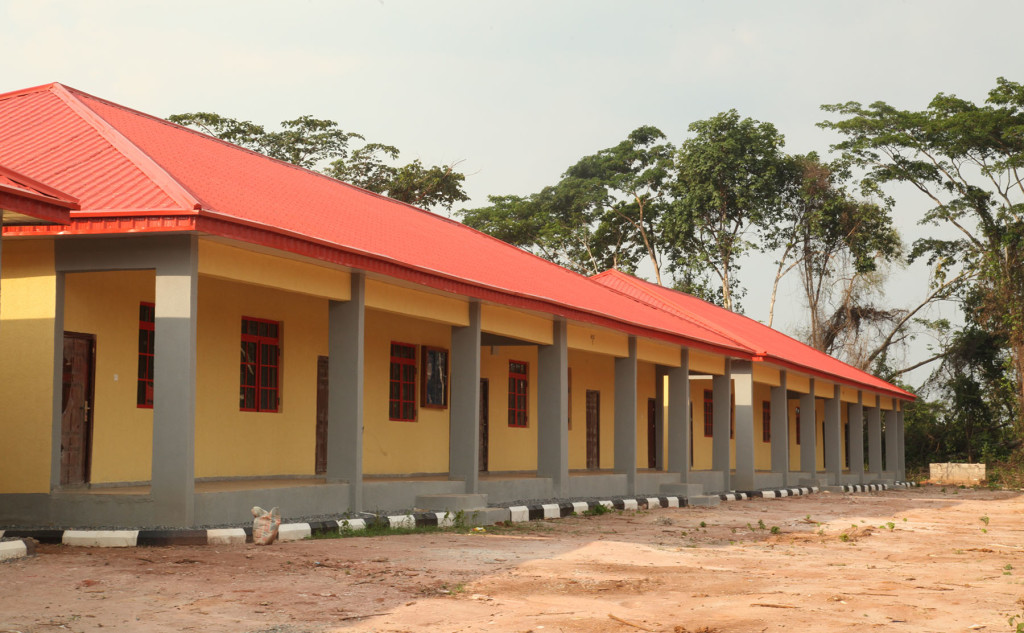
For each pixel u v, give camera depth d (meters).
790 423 41.12
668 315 27.45
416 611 8.18
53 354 12.43
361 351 14.84
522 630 7.59
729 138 52.59
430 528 14.82
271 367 16.78
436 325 21.09
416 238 18.70
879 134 51.31
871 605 8.93
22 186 10.25
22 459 12.37
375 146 45.09
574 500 20.50
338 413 14.87
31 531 11.27
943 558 13.14
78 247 12.43
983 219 50.56
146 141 15.35
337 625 7.60
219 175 15.32
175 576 9.30
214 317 15.45
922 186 52.00
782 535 16.27
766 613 8.42
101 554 10.49
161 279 12.03
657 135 55.84
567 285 23.25
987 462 49.12
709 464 33.59
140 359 14.36
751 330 35.19
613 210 56.12
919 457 51.81
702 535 15.79
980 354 50.62
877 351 53.47
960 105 49.69
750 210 52.44
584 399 26.41
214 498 12.37
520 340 19.59
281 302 16.95
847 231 53.47
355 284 14.82
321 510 14.24
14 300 12.62
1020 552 14.10
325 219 15.84
